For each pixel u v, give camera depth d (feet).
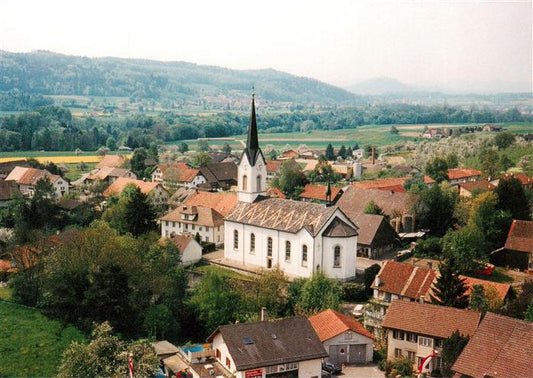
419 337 263.70
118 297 310.04
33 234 422.00
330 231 380.78
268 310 320.09
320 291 324.80
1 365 280.92
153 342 288.92
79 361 228.84
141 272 343.46
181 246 434.71
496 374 208.44
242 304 323.37
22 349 294.25
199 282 357.00
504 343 216.95
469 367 216.13
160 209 601.21
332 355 270.87
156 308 315.99
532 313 256.73
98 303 306.35
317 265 381.60
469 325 258.98
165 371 258.37
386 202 523.70
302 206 403.34
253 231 418.10
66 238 412.36
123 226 483.92
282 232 397.60
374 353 283.18
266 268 411.95
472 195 560.20
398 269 333.83
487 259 409.49
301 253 387.34
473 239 391.24
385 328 274.16
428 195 487.20
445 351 244.63
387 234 449.48
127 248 376.48
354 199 541.34
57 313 322.14
